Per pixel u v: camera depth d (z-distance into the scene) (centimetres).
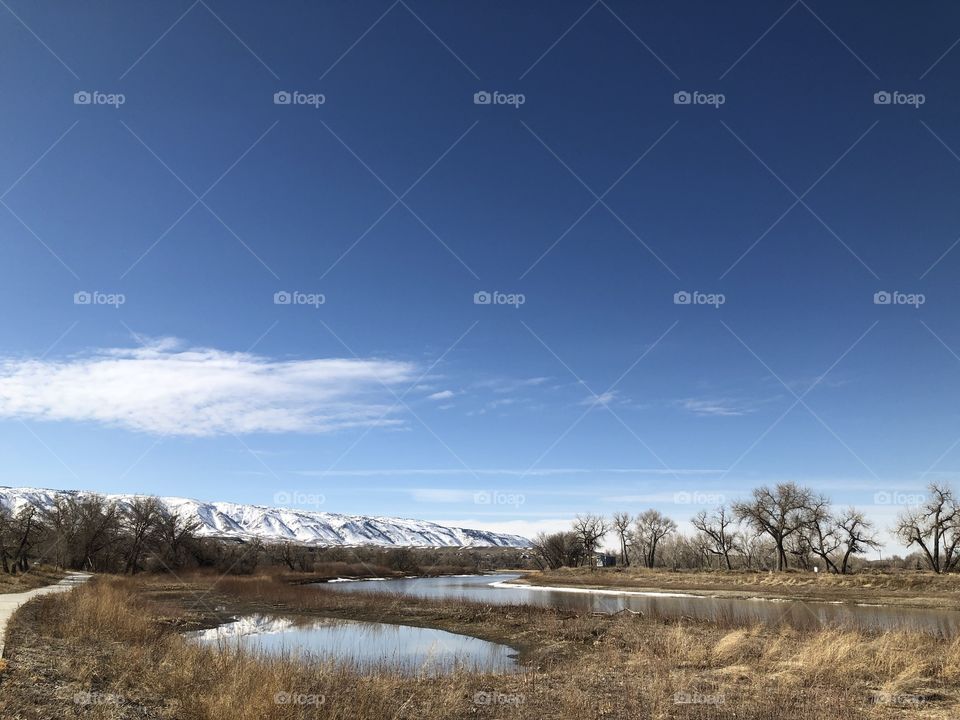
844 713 1389
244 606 4791
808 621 3278
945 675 1716
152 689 1480
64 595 3450
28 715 1129
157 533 9244
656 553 13050
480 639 3039
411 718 1416
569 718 1413
